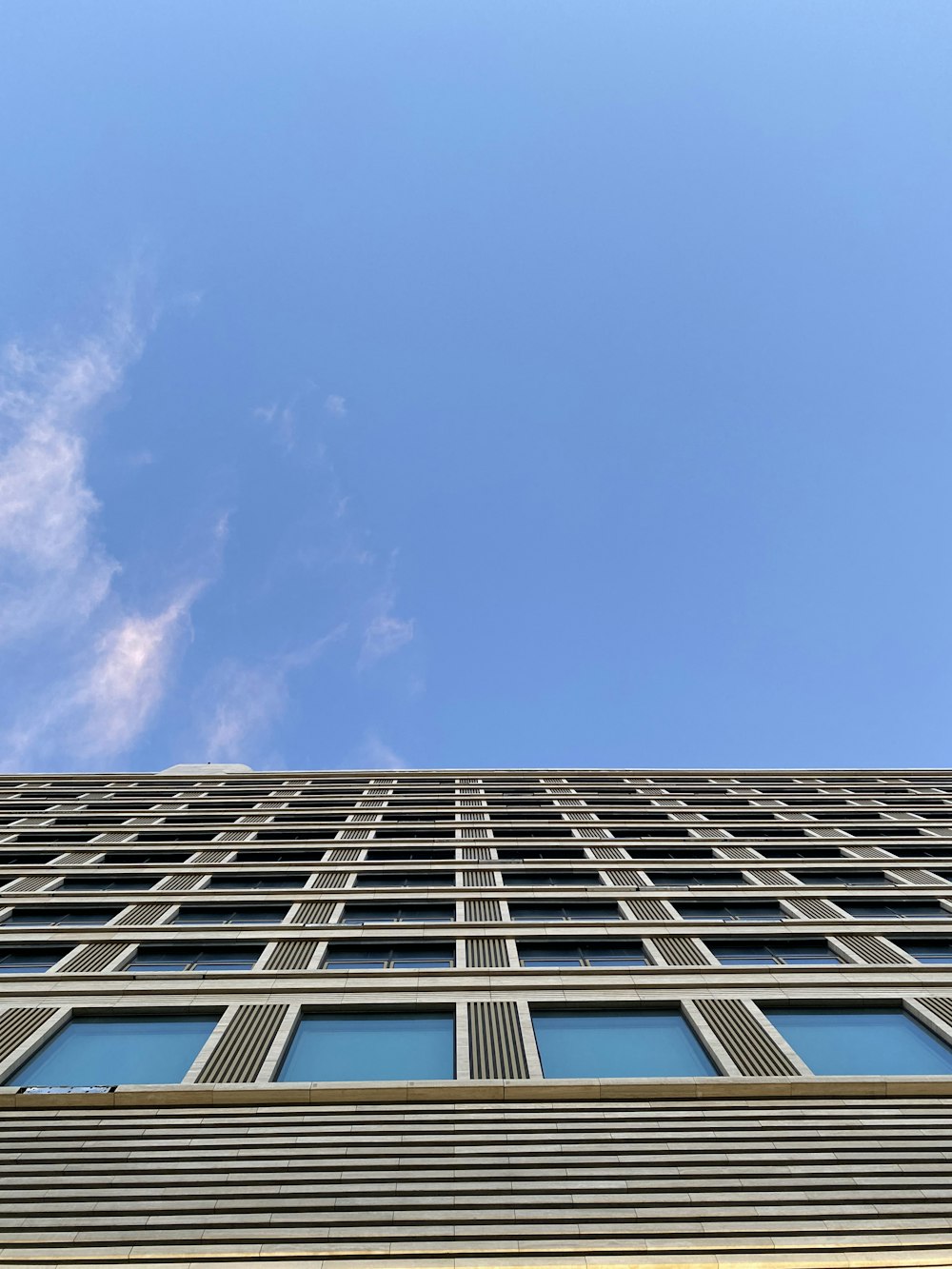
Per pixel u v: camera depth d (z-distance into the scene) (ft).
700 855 91.09
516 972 56.24
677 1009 52.70
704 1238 33.53
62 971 58.54
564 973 56.08
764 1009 52.95
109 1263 32.83
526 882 80.28
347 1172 36.88
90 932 64.85
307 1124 40.27
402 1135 39.47
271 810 114.01
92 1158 37.81
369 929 64.18
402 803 118.73
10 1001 53.26
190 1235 33.71
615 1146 38.58
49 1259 32.91
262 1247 33.14
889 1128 40.16
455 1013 51.16
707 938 64.08
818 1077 43.83
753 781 140.46
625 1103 41.93
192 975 56.54
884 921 67.97
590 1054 47.34
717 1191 35.76
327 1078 45.01
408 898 72.74
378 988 54.13
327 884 78.07
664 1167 37.24
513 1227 33.99
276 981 55.36
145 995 53.93
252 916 71.10
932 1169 37.06
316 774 142.61
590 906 72.33
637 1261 32.58
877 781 141.59
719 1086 42.96
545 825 100.94
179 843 96.17
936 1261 32.86
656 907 70.59
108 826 105.40
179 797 126.31
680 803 118.83
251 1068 45.06
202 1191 35.78
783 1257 32.91
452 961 60.70
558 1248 32.96
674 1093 42.68
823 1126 40.27
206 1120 40.45
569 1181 36.22
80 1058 47.11
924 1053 47.70
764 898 73.82
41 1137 39.37
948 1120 40.91
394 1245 33.14
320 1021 51.13
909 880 80.07
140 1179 36.50
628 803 118.73
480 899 72.59
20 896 74.49
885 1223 34.14
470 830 100.17
